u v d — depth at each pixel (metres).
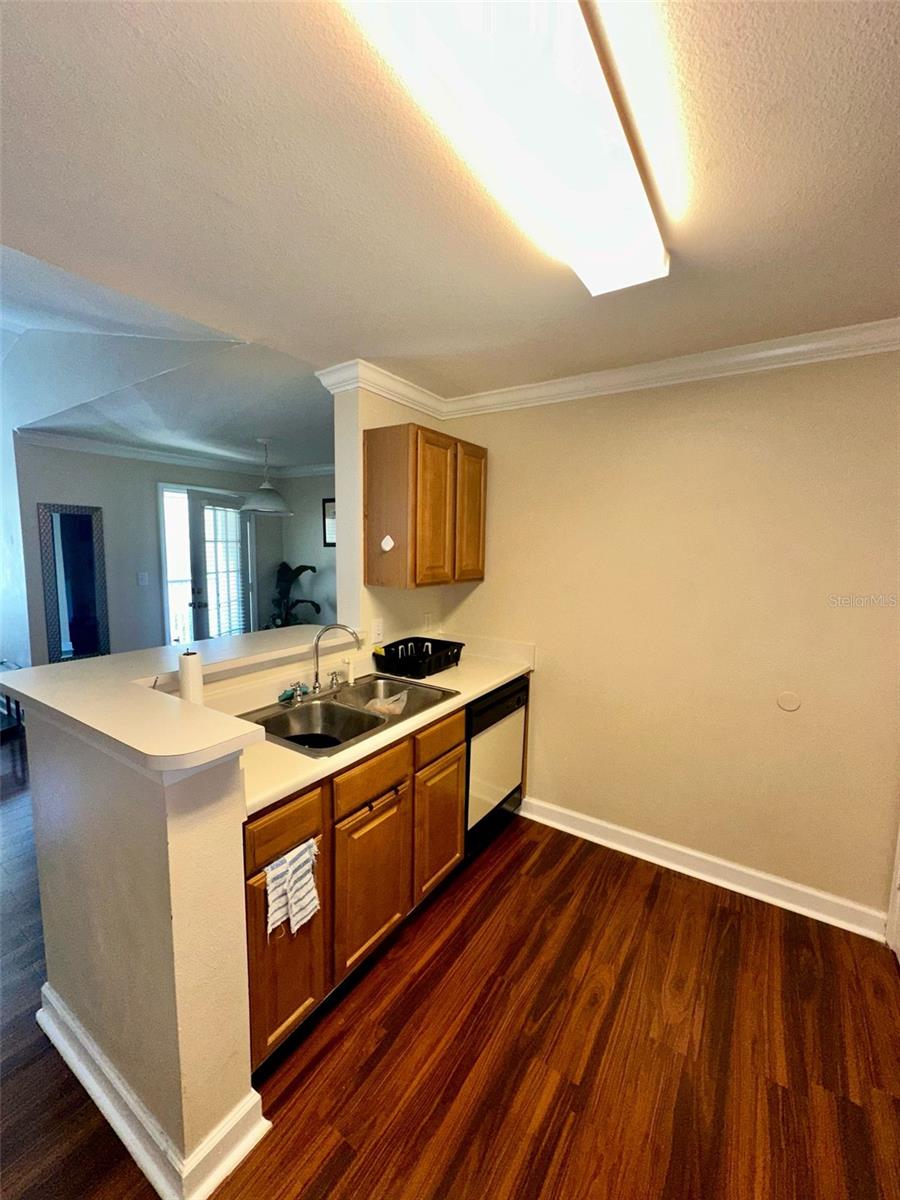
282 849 1.44
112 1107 1.37
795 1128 1.38
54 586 4.39
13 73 0.88
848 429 1.99
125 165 1.11
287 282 1.62
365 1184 1.25
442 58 0.84
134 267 1.54
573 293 1.68
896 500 1.93
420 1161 1.29
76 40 0.83
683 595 2.37
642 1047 1.59
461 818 2.32
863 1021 1.69
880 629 2.00
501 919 2.12
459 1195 1.23
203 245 1.43
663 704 2.46
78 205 1.25
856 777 2.08
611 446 2.50
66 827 1.42
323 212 1.28
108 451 4.73
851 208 1.23
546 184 1.14
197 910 1.16
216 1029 1.24
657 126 1.01
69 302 2.23
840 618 2.06
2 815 2.83
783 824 2.23
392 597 2.75
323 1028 1.64
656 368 2.31
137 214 1.29
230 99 0.94
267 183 1.17
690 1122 1.39
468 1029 1.64
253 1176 1.26
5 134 1.02
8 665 4.56
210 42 0.83
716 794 2.37
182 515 5.49
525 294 1.68
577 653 2.69
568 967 1.89
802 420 2.07
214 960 1.22
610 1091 1.47
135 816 1.17
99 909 1.34
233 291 1.68
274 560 6.60
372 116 0.97
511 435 2.79
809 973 1.88
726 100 0.94
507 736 2.67
